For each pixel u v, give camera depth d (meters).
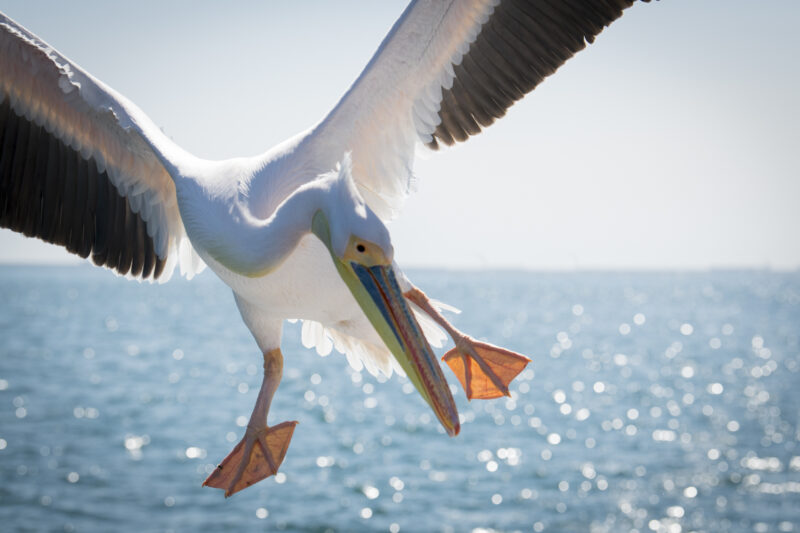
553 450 26.73
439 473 23.62
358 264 3.41
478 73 4.21
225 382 43.81
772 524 18.39
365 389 41.12
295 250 3.90
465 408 34.91
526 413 34.03
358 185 4.30
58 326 82.38
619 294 199.50
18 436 28.12
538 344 67.06
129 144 4.64
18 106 4.66
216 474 4.27
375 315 3.38
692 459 25.20
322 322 4.37
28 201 4.76
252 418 4.34
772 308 134.50
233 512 19.72
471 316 103.00
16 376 44.25
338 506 20.28
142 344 64.56
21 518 18.81
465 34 4.11
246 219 3.85
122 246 4.86
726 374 48.53
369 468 24.14
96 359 53.66
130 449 26.58
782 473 23.17
